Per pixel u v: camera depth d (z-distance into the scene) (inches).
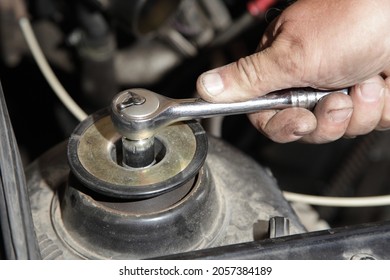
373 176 45.4
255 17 39.7
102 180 21.9
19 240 19.1
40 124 45.1
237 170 26.4
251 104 25.2
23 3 39.8
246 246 20.5
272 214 24.7
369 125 28.9
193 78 41.2
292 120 26.4
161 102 22.6
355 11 24.9
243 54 41.3
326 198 33.1
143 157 22.4
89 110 42.1
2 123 22.0
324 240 20.8
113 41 39.6
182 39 42.6
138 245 22.1
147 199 22.1
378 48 25.2
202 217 22.9
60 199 24.6
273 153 44.8
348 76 26.2
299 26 25.6
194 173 22.4
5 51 41.6
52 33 42.0
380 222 22.0
